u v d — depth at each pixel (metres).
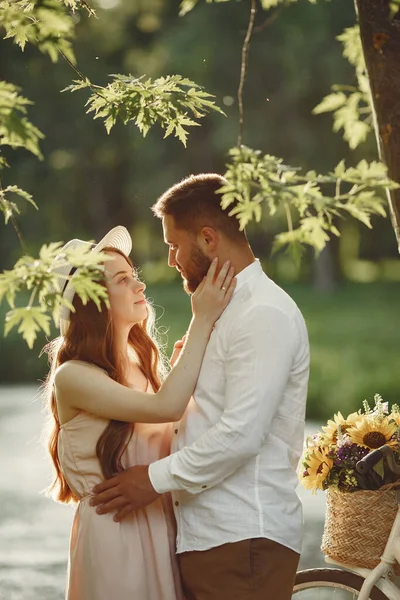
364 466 4.14
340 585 4.50
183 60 36.50
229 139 37.09
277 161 3.36
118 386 4.09
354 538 4.30
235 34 36.50
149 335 4.58
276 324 3.85
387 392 17.98
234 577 3.91
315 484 4.35
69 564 4.22
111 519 4.09
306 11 35.06
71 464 4.19
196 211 4.01
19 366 24.19
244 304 3.93
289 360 3.87
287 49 35.66
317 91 36.00
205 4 36.84
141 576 4.08
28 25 3.29
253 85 36.97
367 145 36.16
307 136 37.03
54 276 3.16
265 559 3.89
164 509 4.20
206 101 4.25
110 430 4.12
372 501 4.26
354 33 4.12
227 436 3.80
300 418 4.00
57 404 4.25
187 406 4.08
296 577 4.55
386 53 3.80
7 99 3.04
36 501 10.95
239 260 4.01
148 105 4.26
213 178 4.07
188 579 4.04
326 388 18.33
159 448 4.25
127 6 36.41
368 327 31.22
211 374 3.96
